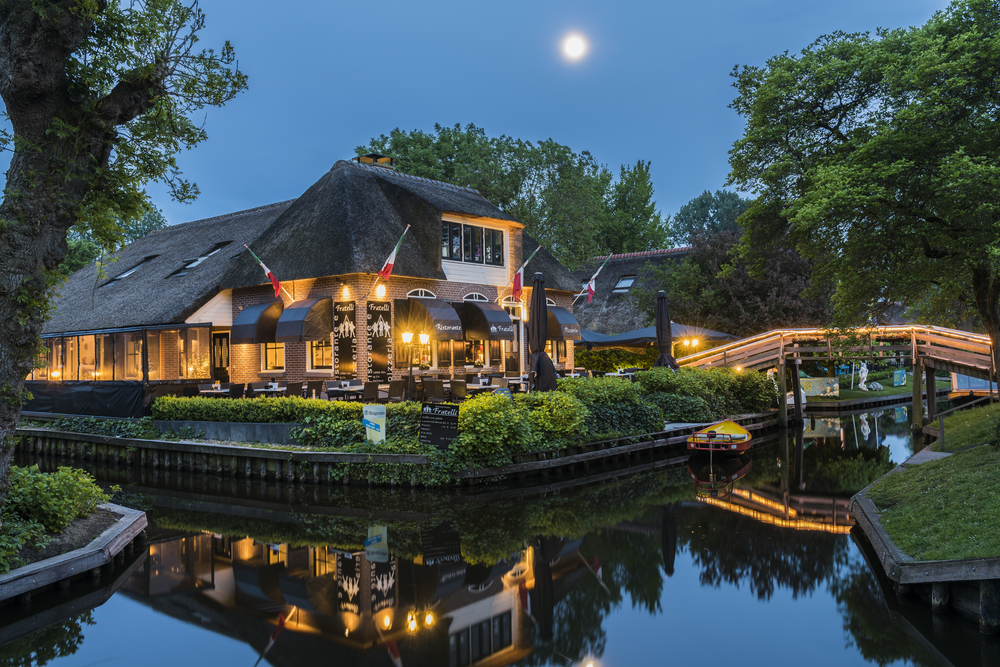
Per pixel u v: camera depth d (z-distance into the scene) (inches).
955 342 872.9
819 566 406.3
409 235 966.4
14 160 326.6
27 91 318.0
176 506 597.9
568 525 514.6
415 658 287.0
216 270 1003.3
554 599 360.2
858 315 644.1
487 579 393.7
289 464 652.7
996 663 272.7
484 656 288.5
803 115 616.7
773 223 672.4
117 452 804.6
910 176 512.1
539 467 667.4
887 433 994.1
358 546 465.4
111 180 356.5
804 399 1364.4
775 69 620.4
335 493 617.6
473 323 959.0
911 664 274.1
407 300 912.9
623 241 2333.9
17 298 316.2
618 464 754.8
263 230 1058.7
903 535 372.5
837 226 563.8
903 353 940.0
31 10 316.2
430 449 626.5
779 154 647.1
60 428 896.3
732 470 740.7
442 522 525.0
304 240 933.8
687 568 407.8
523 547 458.0
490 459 637.9
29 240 319.6
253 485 663.1
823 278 632.4
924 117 496.7
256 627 323.0
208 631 318.7
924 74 497.0
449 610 345.7
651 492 633.0
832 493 625.6
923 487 451.2
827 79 585.6
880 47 576.4
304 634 314.0
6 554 341.7
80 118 335.3
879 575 385.7
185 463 737.0
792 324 1302.9
